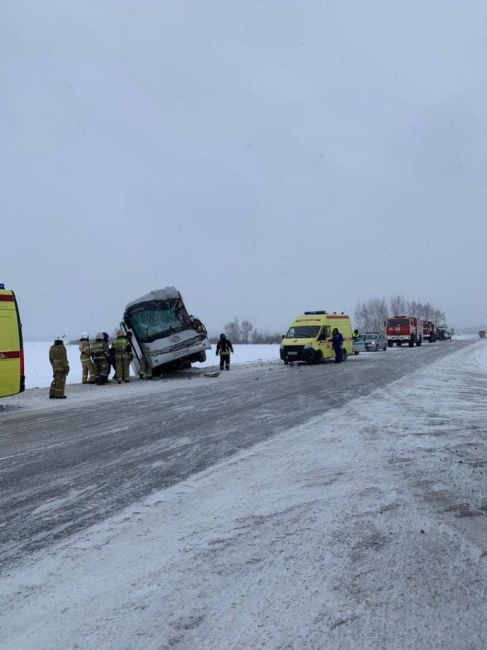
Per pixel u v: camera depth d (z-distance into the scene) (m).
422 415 9.88
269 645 2.90
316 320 26.38
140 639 2.99
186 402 12.81
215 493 5.55
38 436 9.11
